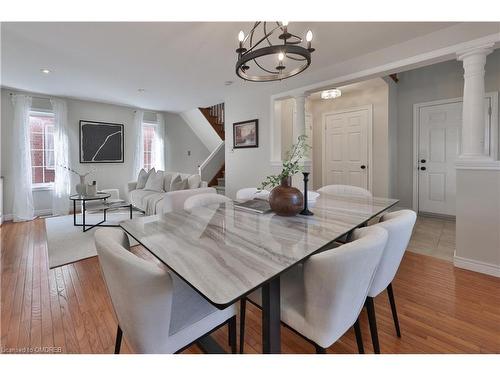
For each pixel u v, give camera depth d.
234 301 0.76
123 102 5.66
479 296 2.04
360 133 4.93
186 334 1.08
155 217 1.73
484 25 2.29
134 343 0.99
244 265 0.98
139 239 1.29
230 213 1.84
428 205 4.61
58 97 5.20
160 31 2.51
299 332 1.12
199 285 0.84
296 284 1.33
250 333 1.68
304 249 1.13
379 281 1.34
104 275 1.06
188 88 4.46
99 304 2.00
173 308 1.18
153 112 6.69
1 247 3.27
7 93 4.63
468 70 2.41
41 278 2.43
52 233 3.83
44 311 1.91
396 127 4.89
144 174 5.63
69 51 2.98
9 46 2.86
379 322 1.75
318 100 5.52
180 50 2.94
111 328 1.72
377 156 4.72
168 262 1.02
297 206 1.68
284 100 4.60
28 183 4.73
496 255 2.35
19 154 4.62
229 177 5.12
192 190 3.60
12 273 2.53
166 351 1.02
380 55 2.95
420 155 4.66
